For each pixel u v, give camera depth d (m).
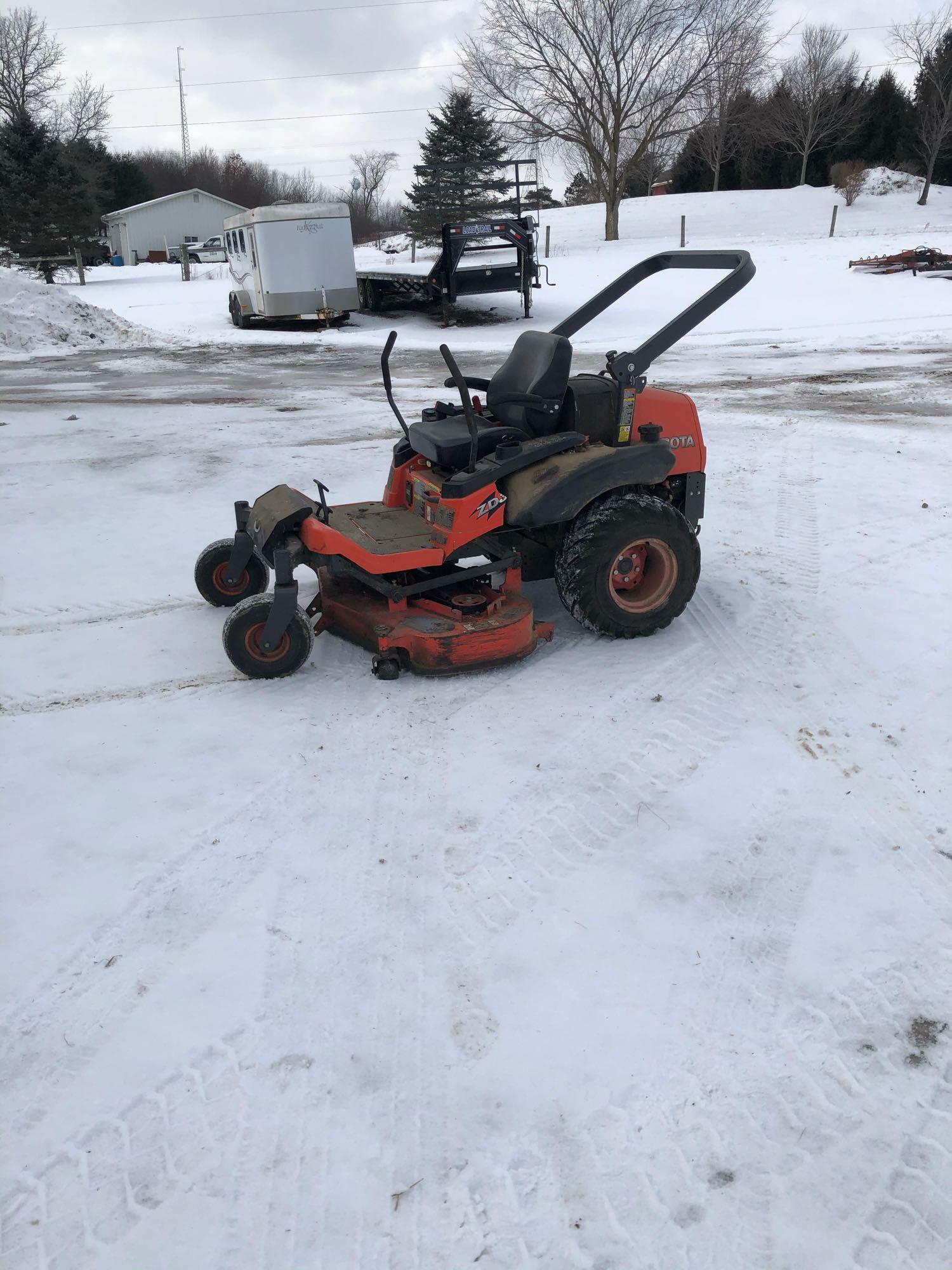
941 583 5.48
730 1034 2.47
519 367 4.78
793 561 5.90
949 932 2.81
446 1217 2.04
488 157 32.25
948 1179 2.10
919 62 45.44
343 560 4.38
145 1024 2.54
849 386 12.30
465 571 4.55
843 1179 2.10
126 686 4.48
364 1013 2.56
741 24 33.41
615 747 3.85
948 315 18.55
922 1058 2.39
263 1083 2.36
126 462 8.79
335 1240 2.00
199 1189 2.11
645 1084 2.33
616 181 34.72
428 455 4.69
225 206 46.25
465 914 2.92
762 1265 1.93
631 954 2.74
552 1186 2.09
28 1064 2.43
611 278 25.39
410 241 37.50
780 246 28.89
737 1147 2.17
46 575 5.90
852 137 49.53
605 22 31.78
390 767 3.74
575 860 3.16
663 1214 2.04
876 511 6.86
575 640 4.87
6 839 3.33
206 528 6.76
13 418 11.09
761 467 8.19
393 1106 2.29
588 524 4.48
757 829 3.30
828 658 4.60
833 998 2.58
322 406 11.91
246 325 21.14
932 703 4.15
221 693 4.39
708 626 4.99
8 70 43.38
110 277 33.69
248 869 3.15
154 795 3.58
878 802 3.45
